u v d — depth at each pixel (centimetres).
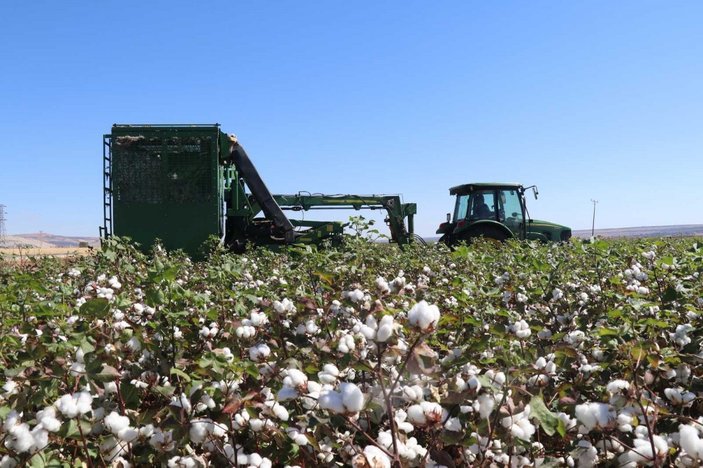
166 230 1291
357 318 344
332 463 232
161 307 318
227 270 450
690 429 186
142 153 1298
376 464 175
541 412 193
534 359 270
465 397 206
